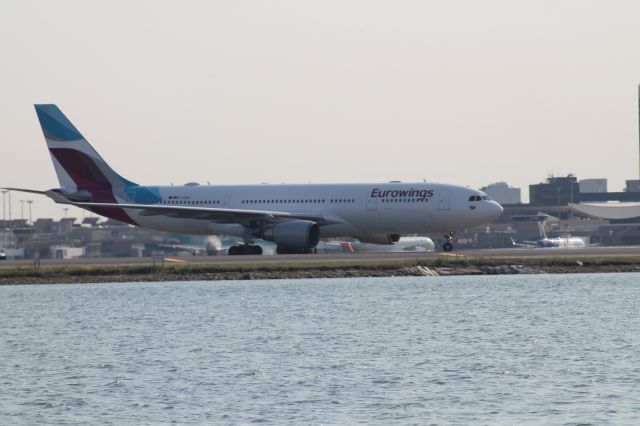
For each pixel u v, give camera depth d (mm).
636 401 123500
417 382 136375
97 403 127000
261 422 115875
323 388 133625
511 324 192500
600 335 176750
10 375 147125
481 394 128625
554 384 134000
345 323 197500
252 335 183625
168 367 151250
